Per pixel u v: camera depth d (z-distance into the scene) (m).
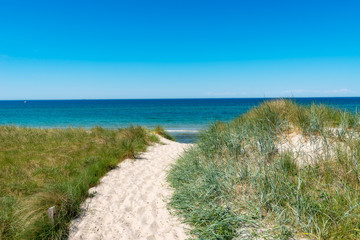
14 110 61.97
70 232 3.24
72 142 8.87
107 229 3.35
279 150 4.64
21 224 3.10
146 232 3.26
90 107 78.94
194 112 48.09
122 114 45.62
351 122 5.00
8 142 8.56
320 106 5.91
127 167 6.62
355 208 2.61
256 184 3.64
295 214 2.80
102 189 4.89
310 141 4.51
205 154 5.58
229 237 2.76
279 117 5.77
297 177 3.47
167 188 4.95
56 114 46.84
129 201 4.32
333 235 2.38
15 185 4.54
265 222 2.90
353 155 3.46
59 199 3.64
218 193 3.78
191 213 3.47
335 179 3.27
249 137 5.26
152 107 74.06
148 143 10.34
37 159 6.44
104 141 8.97
